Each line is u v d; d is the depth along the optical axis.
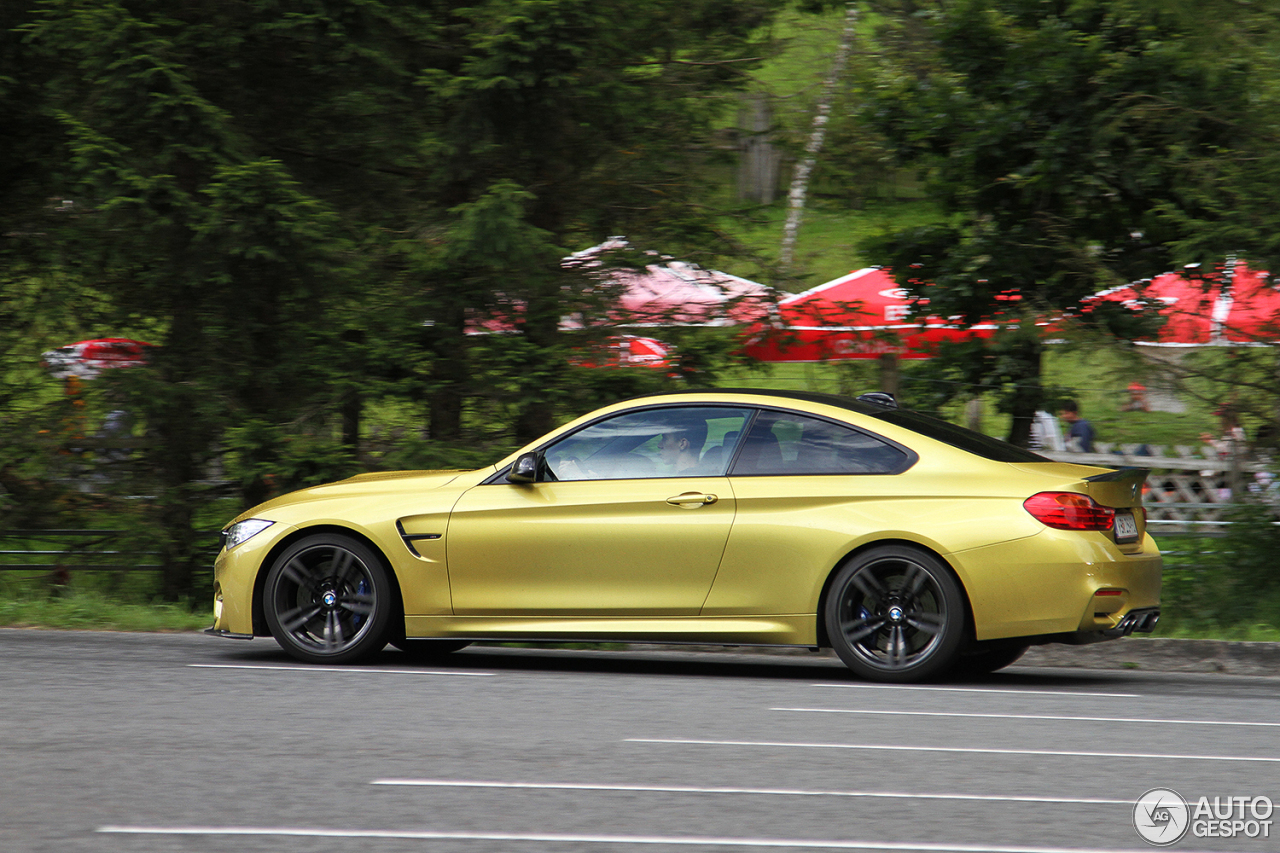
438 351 28.08
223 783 11.86
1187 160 25.98
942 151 28.92
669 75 29.73
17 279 29.42
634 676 18.39
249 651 20.70
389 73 27.03
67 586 28.81
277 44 26.39
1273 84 25.81
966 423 28.45
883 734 14.19
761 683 17.69
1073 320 26.14
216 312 27.33
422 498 19.00
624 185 29.72
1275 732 14.67
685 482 18.33
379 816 10.84
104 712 15.09
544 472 18.88
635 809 11.08
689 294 29.27
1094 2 27.14
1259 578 25.19
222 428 27.62
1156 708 16.14
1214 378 25.66
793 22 32.31
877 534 17.45
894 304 29.06
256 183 25.05
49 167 28.08
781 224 32.12
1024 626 17.08
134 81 24.62
